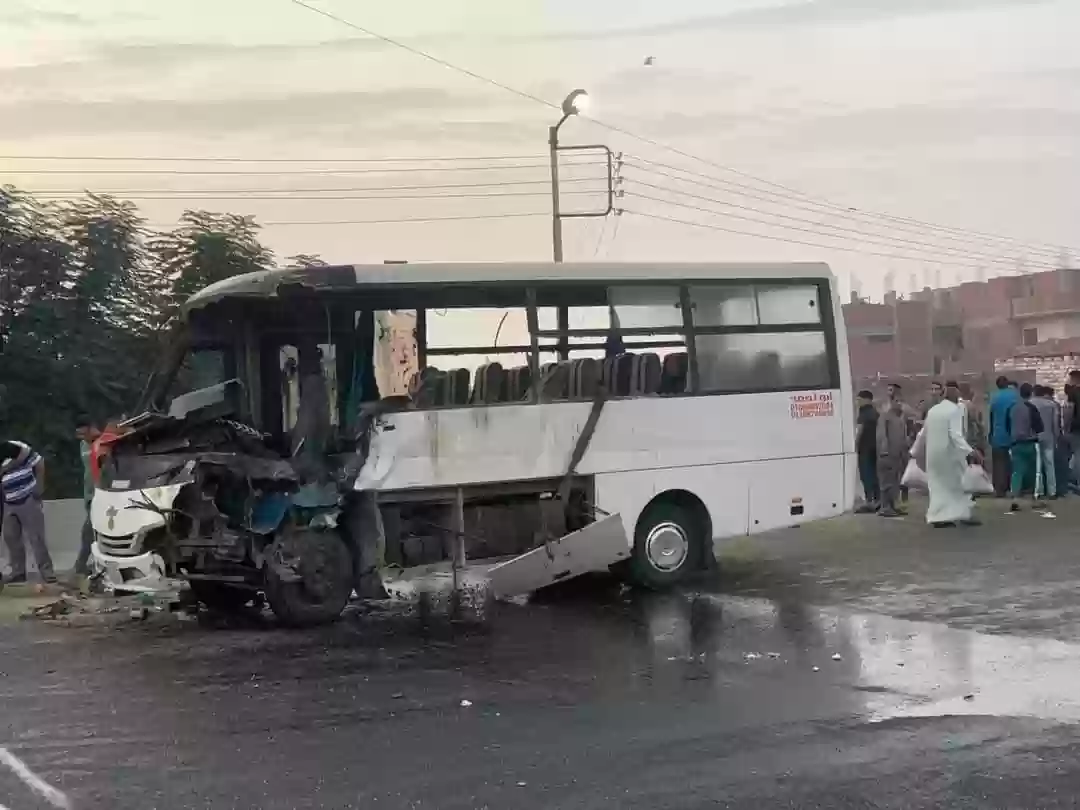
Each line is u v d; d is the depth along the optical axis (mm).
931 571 11820
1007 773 5746
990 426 18594
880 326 52781
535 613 10219
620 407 11242
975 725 6551
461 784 5668
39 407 17141
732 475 11789
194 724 6738
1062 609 9781
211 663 8312
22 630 9711
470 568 10539
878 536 14680
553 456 10906
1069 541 13594
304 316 10281
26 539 13109
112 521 9766
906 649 8461
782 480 12047
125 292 18625
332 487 9781
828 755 6047
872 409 17453
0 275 17641
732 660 8242
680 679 7711
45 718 6887
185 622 9961
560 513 10945
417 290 10484
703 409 11648
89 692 7496
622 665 8141
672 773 5797
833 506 12328
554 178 23469
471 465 10531
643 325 11430
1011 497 18516
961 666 7922
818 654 8375
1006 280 53500
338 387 10148
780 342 12148
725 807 5320
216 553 9539
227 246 19500
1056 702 7016
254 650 8750
